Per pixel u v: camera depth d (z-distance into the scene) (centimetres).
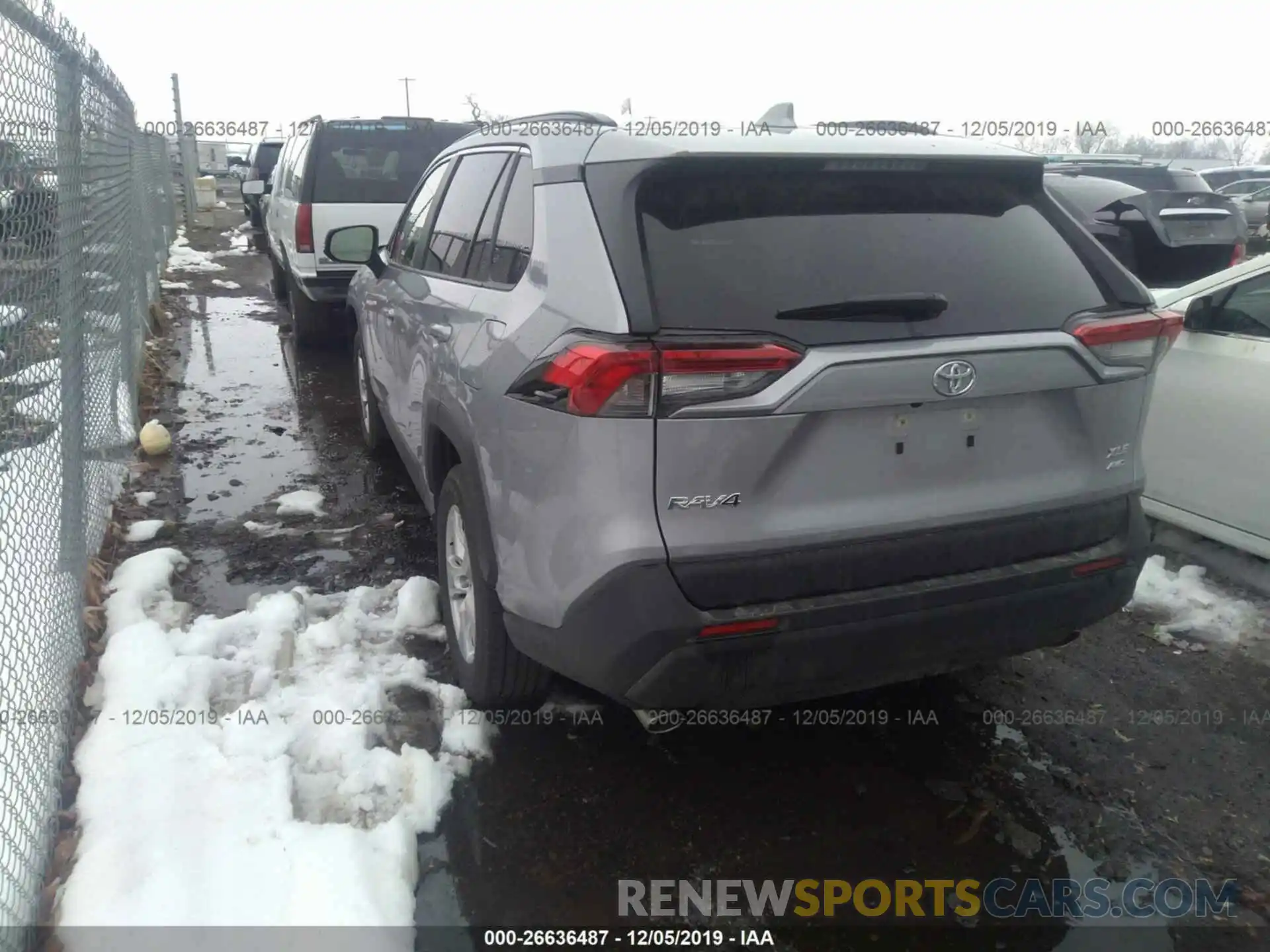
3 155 284
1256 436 411
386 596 423
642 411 239
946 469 266
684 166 259
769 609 251
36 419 317
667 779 315
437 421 350
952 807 305
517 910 264
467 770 317
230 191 3300
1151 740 337
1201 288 442
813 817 300
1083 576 285
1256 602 425
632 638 247
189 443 648
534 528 270
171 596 420
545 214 289
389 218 854
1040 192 302
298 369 873
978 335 262
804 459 250
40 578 311
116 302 577
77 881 254
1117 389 287
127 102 721
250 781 294
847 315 252
